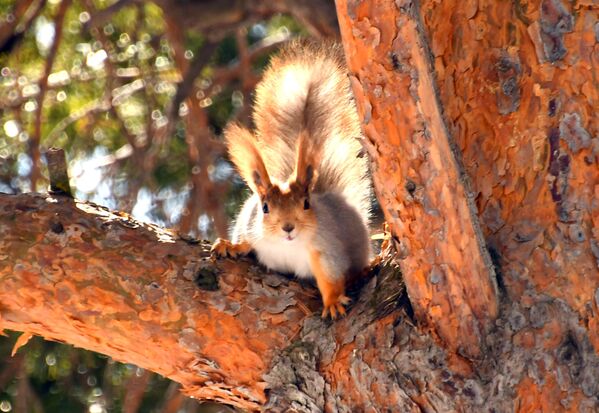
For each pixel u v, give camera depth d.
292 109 10.77
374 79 6.62
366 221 10.73
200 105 15.28
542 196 7.41
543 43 7.50
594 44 7.39
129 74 16.27
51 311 8.02
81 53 16.33
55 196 8.50
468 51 7.72
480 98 7.67
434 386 7.18
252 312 7.96
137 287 7.98
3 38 14.62
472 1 7.70
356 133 10.67
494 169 7.58
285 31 18.02
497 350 7.19
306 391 7.66
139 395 13.43
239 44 15.67
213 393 8.12
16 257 8.02
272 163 10.97
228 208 16.11
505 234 7.47
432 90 6.66
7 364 14.81
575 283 7.22
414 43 6.50
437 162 6.73
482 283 7.13
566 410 6.98
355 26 6.53
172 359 8.01
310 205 9.76
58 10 14.09
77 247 8.09
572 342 7.12
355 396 7.45
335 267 9.34
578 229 7.29
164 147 15.38
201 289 8.02
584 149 7.33
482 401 7.09
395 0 6.41
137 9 15.73
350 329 7.70
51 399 14.97
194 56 17.39
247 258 9.12
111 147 16.78
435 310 7.17
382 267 8.34
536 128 7.48
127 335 7.99
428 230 6.91
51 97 16.02
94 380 15.29
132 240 8.21
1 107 14.89
